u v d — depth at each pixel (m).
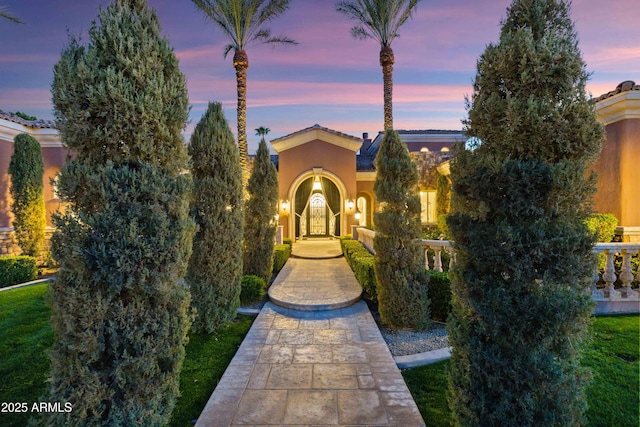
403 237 6.84
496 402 2.95
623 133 8.91
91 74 3.07
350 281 10.73
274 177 10.42
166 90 3.48
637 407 3.79
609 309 6.57
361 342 6.27
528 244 2.87
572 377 2.90
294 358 5.58
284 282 10.62
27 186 12.47
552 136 2.88
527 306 2.83
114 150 3.17
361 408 4.11
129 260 3.08
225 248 6.95
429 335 6.69
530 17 3.24
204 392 4.64
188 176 3.69
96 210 3.13
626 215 8.78
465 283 3.16
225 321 6.98
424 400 4.36
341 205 19.17
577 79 2.99
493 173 2.98
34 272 11.32
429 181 19.09
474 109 3.26
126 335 3.10
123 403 3.09
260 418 3.92
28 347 5.58
